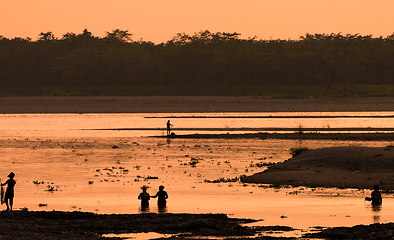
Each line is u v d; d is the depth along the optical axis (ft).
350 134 574.56
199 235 141.59
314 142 499.92
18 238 132.05
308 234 140.15
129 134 619.67
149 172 303.68
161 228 151.12
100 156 393.70
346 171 278.67
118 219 164.25
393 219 159.94
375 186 192.54
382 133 581.94
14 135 604.90
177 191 232.12
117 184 255.50
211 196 215.92
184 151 430.61
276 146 468.34
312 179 261.85
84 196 217.56
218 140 533.96
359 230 141.08
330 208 182.70
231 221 159.84
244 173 298.97
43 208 187.11
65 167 327.06
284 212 174.60
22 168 321.52
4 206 191.52
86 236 140.46
